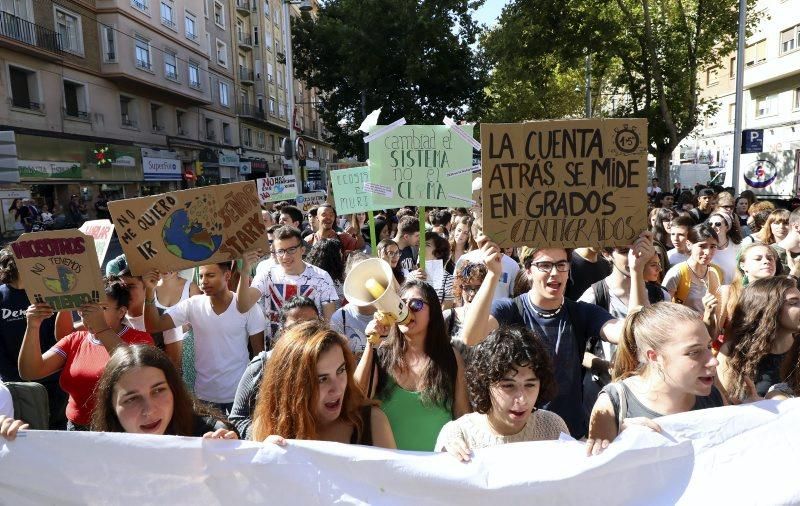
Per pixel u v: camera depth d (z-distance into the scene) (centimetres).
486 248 280
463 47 2464
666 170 2102
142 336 341
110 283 337
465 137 411
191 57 3397
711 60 2042
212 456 204
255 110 4416
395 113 2506
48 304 300
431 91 2528
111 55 2681
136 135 2947
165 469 204
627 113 2156
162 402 223
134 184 2912
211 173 3669
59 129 2384
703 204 992
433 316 277
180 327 388
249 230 354
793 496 202
